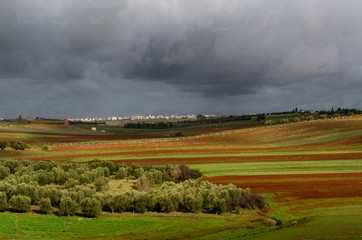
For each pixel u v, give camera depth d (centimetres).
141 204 4109
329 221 3347
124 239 3055
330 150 9269
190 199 4156
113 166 6894
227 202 4272
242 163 7575
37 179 5538
